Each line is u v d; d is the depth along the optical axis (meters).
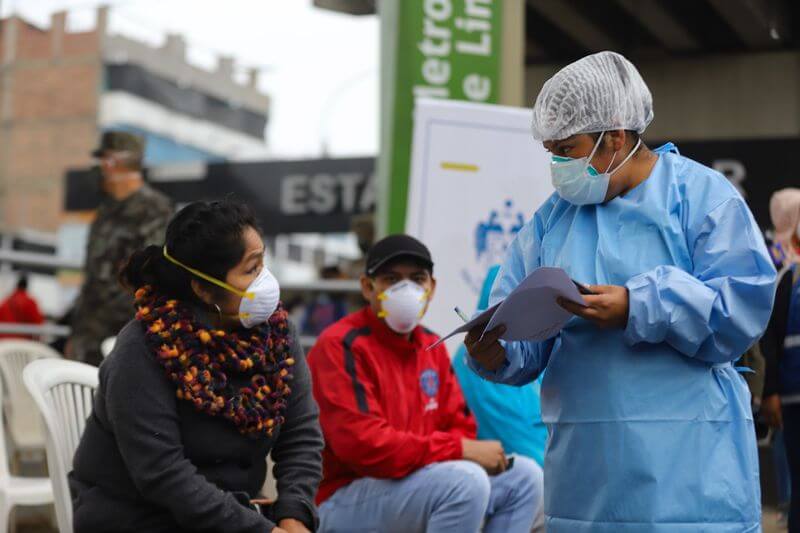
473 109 5.43
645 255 2.82
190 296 3.15
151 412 3.05
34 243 18.22
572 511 2.87
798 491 5.08
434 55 5.56
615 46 10.02
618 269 2.82
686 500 2.75
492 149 5.45
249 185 10.69
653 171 2.88
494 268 4.84
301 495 3.27
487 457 4.36
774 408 5.13
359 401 4.28
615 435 2.79
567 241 2.93
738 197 2.82
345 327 4.43
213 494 3.05
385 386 4.37
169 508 3.06
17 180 42.84
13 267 11.99
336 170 10.47
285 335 3.29
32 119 43.09
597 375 2.83
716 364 2.86
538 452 4.75
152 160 42.22
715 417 2.81
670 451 2.77
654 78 10.48
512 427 4.75
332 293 8.66
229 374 3.15
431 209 5.38
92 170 6.35
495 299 3.13
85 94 42.47
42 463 8.15
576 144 2.86
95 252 6.34
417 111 5.39
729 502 2.78
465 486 4.20
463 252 5.41
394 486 4.27
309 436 3.36
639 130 2.89
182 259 3.12
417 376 4.45
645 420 2.78
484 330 2.82
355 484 4.34
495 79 5.64
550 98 2.89
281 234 10.62
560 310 2.74
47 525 6.85
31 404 7.19
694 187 2.85
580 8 9.22
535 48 10.04
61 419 3.83
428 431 4.46
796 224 5.20
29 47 43.44
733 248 2.76
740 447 2.85
